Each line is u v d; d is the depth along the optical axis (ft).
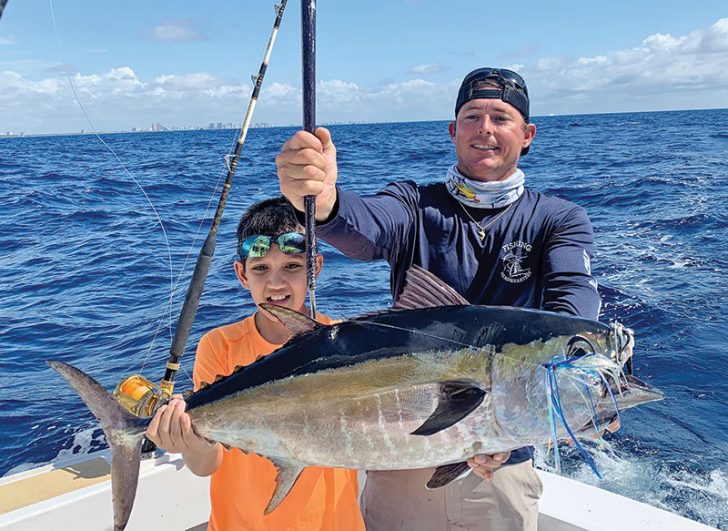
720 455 14.25
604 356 6.31
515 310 6.57
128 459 6.57
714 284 25.79
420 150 116.16
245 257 8.09
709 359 18.84
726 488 13.14
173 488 9.59
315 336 6.61
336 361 6.44
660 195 51.08
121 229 41.39
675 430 15.31
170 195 56.85
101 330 22.50
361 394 6.35
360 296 26.09
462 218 8.46
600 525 8.93
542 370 6.22
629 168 74.28
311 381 6.44
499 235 8.34
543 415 6.24
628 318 22.56
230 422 6.59
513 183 8.36
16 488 9.37
